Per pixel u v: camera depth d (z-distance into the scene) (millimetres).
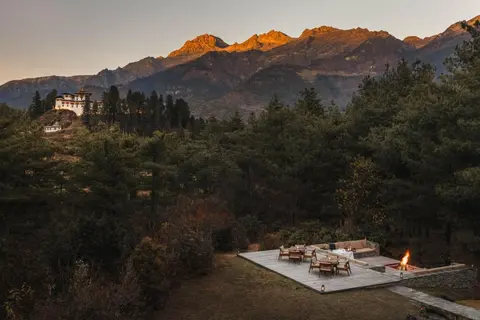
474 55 25125
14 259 15352
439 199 22828
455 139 20375
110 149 26703
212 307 13961
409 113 24234
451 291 17109
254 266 18734
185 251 17312
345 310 13500
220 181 39500
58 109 156000
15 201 24156
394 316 13031
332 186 35406
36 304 11852
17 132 27250
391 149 26250
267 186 40125
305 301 14258
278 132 40969
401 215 27234
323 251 21016
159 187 30484
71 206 27500
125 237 16484
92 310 11047
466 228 24062
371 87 46406
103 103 133375
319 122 36656
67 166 29797
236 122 56062
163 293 14094
